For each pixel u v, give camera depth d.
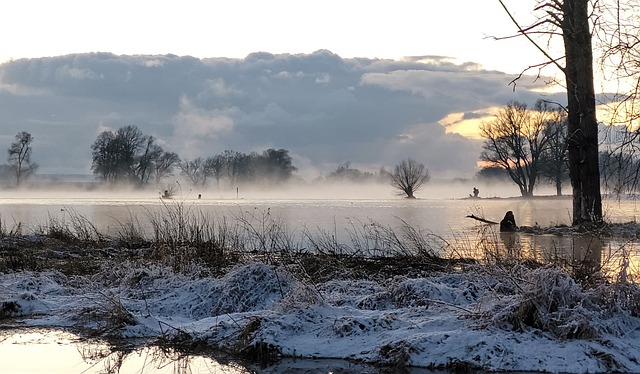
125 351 9.77
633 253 17.69
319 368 8.71
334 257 16.16
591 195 26.28
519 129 90.19
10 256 16.56
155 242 17.62
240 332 9.99
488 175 161.50
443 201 105.38
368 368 8.68
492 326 9.19
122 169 137.62
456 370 8.46
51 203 80.69
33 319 11.59
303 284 10.77
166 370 8.88
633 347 8.75
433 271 14.48
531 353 8.58
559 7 21.44
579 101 23.19
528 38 18.56
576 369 8.24
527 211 58.41
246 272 12.44
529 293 9.34
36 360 9.32
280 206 72.94
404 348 8.82
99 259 17.83
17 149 145.62
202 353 9.62
